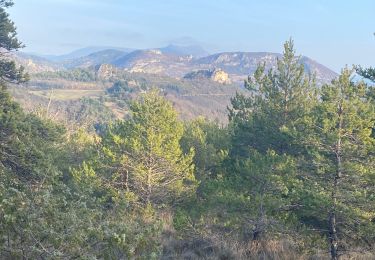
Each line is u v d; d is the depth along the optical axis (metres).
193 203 18.77
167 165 18.52
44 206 5.73
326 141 12.91
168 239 14.91
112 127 22.59
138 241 6.04
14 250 5.47
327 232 13.64
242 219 14.34
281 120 20.44
